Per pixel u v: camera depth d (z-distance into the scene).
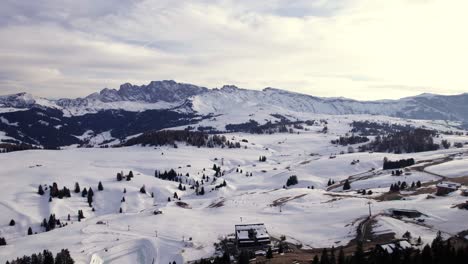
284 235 137.62
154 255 132.12
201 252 129.00
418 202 153.50
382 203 159.88
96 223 174.25
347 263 90.50
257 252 121.06
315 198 198.38
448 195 161.12
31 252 137.00
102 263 128.00
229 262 112.50
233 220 165.62
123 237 151.25
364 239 120.44
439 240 92.94
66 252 122.50
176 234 149.38
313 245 126.56
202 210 196.50
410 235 115.12
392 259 86.44
